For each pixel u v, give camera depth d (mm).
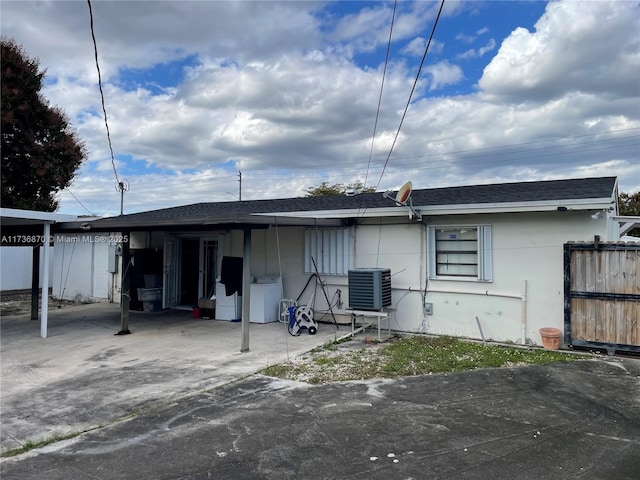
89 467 3545
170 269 12219
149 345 7996
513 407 4719
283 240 10539
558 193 7629
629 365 6332
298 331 8734
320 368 6301
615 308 6914
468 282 8344
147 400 5090
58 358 7125
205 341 8250
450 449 3730
